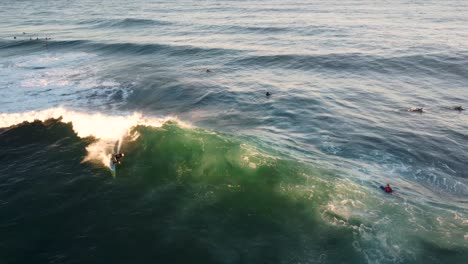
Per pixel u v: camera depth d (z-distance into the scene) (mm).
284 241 12898
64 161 18156
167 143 19141
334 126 22578
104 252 12430
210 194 15305
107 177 16594
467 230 13453
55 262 12055
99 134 21219
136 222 13766
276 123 23078
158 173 16797
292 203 14773
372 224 13609
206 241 12883
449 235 13164
